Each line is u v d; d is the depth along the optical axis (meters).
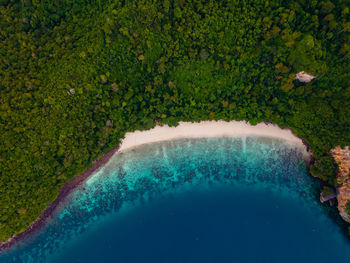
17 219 55.78
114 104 57.78
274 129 60.88
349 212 54.75
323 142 55.53
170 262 57.91
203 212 61.16
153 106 59.06
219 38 55.47
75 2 57.00
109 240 60.94
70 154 56.53
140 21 54.19
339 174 55.03
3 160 53.22
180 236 59.62
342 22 50.78
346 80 52.81
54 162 55.91
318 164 56.59
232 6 53.62
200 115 59.50
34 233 60.44
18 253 60.44
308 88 53.94
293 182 61.19
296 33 51.09
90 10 56.41
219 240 58.81
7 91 55.22
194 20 54.47
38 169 55.25
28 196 55.53
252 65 56.62
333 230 58.56
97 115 57.81
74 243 61.34
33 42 57.56
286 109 56.50
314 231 58.91
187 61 56.91
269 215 60.34
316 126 55.59
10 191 54.03
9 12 59.00
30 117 55.03
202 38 55.44
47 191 56.97
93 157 58.97
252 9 53.50
